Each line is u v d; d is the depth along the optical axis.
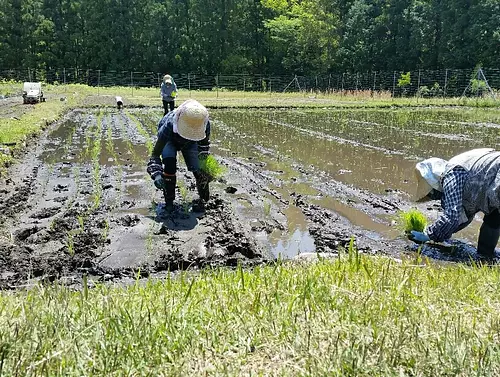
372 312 3.11
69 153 13.07
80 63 59.19
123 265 5.62
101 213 7.60
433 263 5.80
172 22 60.59
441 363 2.48
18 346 2.56
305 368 2.44
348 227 7.29
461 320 3.08
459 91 42.34
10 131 14.34
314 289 3.50
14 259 5.65
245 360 2.60
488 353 2.56
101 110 26.08
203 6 60.00
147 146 14.15
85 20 59.12
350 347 2.57
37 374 2.34
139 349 2.62
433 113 26.41
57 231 6.68
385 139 16.45
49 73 57.78
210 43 60.72
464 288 3.77
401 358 2.53
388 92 38.56
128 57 59.72
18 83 44.59
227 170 11.14
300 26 56.22
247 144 15.48
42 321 2.95
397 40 53.03
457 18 48.69
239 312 3.17
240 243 6.27
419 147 14.69
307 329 2.86
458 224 5.94
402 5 53.12
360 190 9.50
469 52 47.66
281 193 9.24
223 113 26.56
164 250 6.09
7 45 55.84
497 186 5.62
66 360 2.47
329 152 13.93
